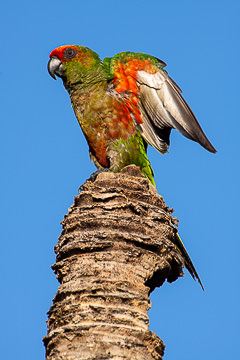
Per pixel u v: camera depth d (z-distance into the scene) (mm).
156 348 13766
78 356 12922
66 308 13883
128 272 14594
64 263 15117
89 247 14922
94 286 14055
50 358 13320
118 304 13852
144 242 15273
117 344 13102
